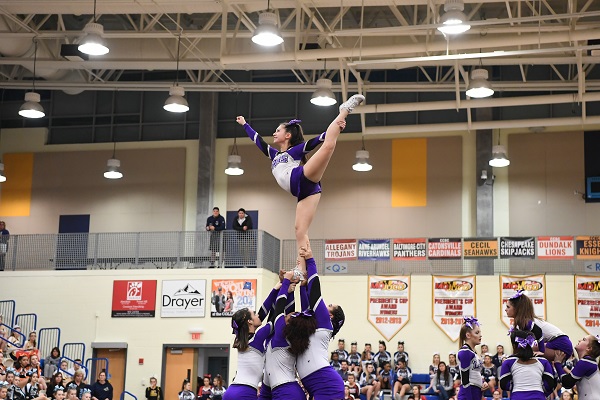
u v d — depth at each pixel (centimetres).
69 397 2444
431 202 3753
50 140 4169
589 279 3244
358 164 3578
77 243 3522
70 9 2961
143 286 3406
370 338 3400
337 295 3462
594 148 3625
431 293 3381
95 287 3453
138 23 3688
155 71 4078
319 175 932
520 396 1086
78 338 3422
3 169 3938
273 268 3472
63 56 3103
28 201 4103
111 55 3256
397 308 3400
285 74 4003
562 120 3294
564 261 3297
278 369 959
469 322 1270
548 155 3666
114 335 3397
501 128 3500
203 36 3044
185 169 4000
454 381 2961
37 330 3447
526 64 3353
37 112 3092
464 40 2719
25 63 3291
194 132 4044
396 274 3434
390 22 3562
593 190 3594
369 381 3047
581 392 1145
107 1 2862
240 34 3031
